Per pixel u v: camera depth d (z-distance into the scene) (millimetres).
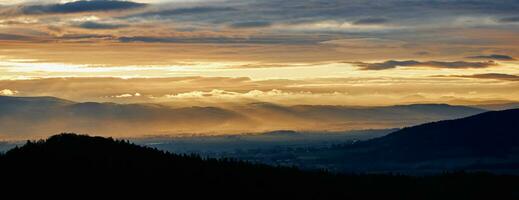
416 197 102500
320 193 98125
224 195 92250
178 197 89938
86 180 90125
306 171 108375
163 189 91000
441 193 106062
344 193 99500
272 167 107188
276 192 95562
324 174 108375
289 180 100750
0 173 90500
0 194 86188
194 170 97750
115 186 89812
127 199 87812
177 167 97812
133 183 91062
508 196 107188
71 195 87000
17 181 88938
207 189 93062
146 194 89312
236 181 96688
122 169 93812
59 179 89750
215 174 97812
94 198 87000
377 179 109438
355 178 108188
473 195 105938
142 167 95312
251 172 101625
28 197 86125
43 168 91625
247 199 92312
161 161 98875
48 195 86688
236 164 104312
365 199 98625
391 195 102062
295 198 94688
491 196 106562
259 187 96312
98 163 94125
